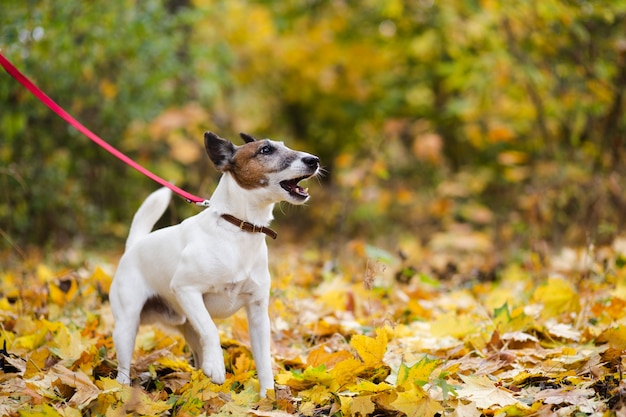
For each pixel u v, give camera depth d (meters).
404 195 12.71
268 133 15.89
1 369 4.72
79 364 4.84
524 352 4.98
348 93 15.28
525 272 8.75
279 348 5.54
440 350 5.32
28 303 6.53
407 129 13.97
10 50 8.99
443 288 8.35
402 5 13.79
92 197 11.52
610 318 5.70
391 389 4.07
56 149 10.82
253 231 4.55
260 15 13.71
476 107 12.81
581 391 4.00
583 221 9.59
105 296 6.72
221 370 4.36
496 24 11.34
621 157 9.89
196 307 4.46
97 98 11.13
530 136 12.59
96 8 10.32
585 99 10.31
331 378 4.37
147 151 11.83
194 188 12.22
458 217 13.62
